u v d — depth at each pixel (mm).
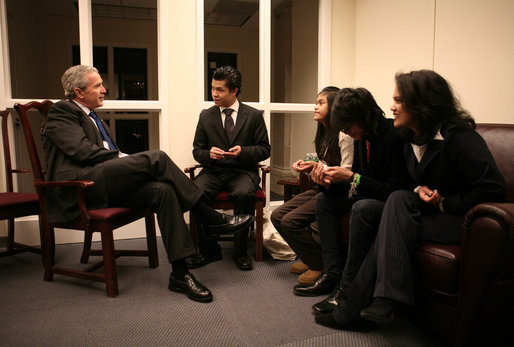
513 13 2039
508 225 1143
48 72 6250
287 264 2412
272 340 1511
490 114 2195
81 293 1963
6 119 2449
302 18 4637
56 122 2008
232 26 6879
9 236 2479
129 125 6727
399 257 1378
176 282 1956
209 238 2424
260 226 2438
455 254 1317
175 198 1979
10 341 1493
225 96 2488
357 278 1529
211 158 2438
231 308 1793
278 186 5336
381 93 3115
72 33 6340
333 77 3402
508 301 1282
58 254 2594
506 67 2090
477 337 1317
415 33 2723
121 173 1971
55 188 2004
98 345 1471
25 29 4945
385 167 1711
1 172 2791
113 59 6617
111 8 5832
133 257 2541
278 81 5512
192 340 1509
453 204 1423
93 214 1896
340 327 1592
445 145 1436
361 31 3346
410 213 1463
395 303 1352
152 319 1683
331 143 1991
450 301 1321
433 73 1439
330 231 1914
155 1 5484
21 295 1934
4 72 2742
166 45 2910
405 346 1466
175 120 2988
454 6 2393
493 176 1327
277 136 5445
